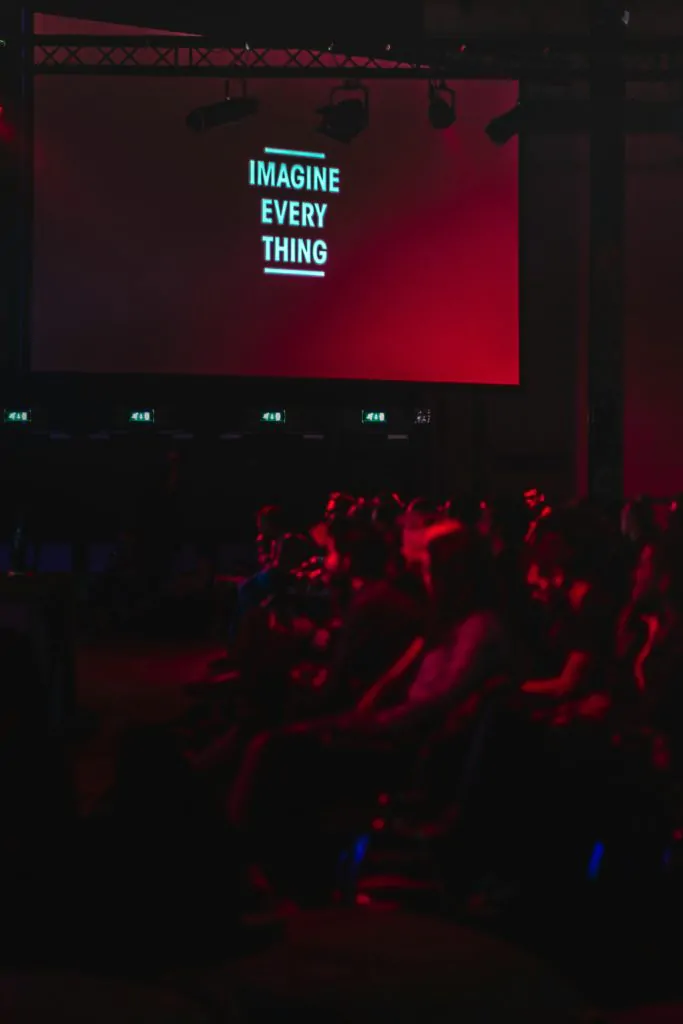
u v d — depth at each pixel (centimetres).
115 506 1802
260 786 480
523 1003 205
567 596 570
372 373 1705
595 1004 378
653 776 380
